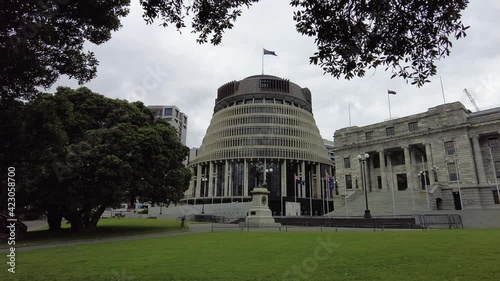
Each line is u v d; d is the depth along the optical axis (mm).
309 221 46625
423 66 8852
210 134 114875
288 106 112188
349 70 9609
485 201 60031
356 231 29406
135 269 12391
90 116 34469
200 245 20047
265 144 103375
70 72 12891
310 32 9336
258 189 43188
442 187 64562
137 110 38094
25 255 17406
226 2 10070
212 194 104312
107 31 12477
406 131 73812
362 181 78562
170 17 10414
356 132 82812
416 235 22406
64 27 11500
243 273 11234
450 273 10367
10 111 11664
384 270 11164
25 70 11008
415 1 7926
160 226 45438
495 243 17000
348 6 8594
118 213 98750
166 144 38438
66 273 11977
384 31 8609
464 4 7688
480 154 62531
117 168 29703
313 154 107312
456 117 65750
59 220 38656
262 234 26891
